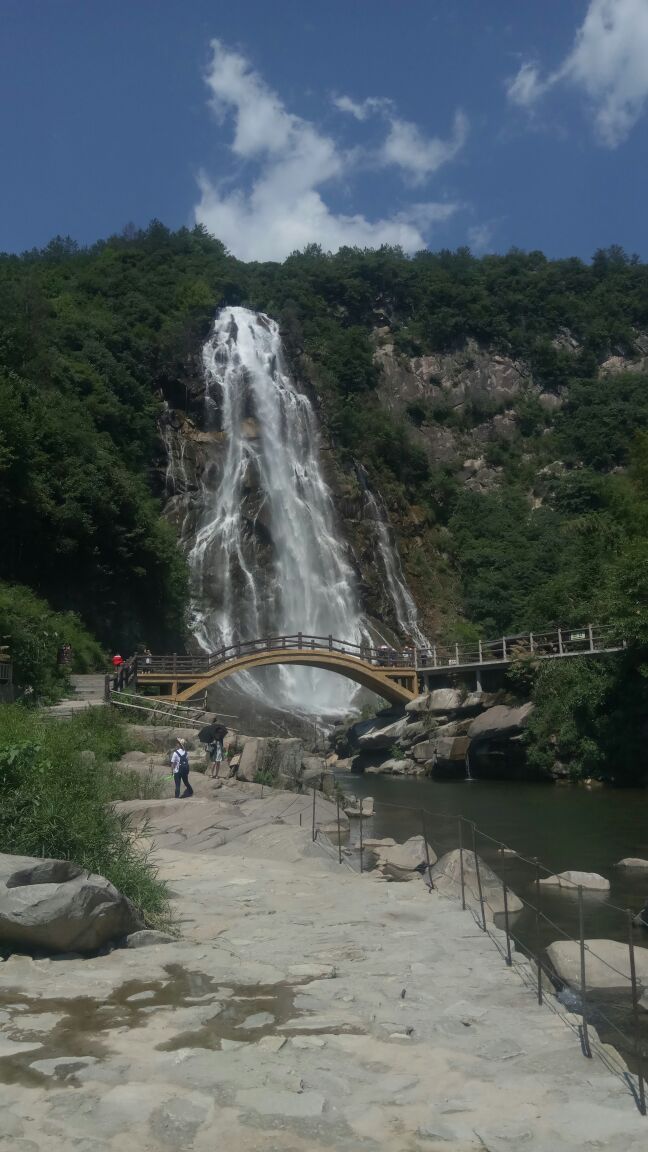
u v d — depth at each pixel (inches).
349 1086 212.8
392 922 386.3
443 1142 186.4
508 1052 237.1
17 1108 199.0
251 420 2970.0
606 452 3774.6
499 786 1339.8
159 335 3196.4
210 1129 190.7
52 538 1939.0
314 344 3895.2
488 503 3575.3
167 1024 251.4
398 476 3508.9
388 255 4805.6
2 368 2212.1
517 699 1521.9
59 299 3240.7
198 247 4692.4
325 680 2423.7
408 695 1843.0
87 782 457.1
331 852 576.4
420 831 831.1
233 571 2544.3
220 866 512.7
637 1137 189.3
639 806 1043.9
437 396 4178.2
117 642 2085.4
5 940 314.7
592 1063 230.7
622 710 1289.4
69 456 2060.8
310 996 278.7
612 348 4505.4
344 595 2746.1
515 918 465.7
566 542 2994.6
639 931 442.6
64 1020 254.1
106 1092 207.0
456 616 3053.6
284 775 942.4
